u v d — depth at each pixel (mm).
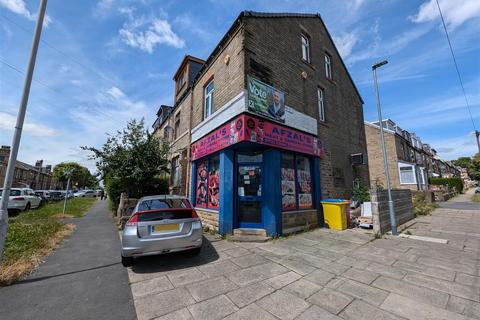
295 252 5211
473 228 7469
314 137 8750
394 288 3355
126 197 9859
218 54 8344
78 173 51656
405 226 7965
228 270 4227
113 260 4941
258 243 6016
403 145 23750
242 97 6434
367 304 2953
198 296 3279
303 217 7602
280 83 7852
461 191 29094
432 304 2904
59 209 14219
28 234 6789
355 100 12930
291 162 7820
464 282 3492
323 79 10438
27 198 13555
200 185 9109
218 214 7246
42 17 4852
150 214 4555
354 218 8531
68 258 5074
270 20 7992
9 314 2859
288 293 3301
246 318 2719
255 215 7008
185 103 11891
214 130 7859
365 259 4637
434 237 6332
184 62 13633
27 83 4562
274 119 7102
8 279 3795
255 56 7086
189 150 10281
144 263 4695
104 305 3074
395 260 4527
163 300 3184
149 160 10055
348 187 10445
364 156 12422
